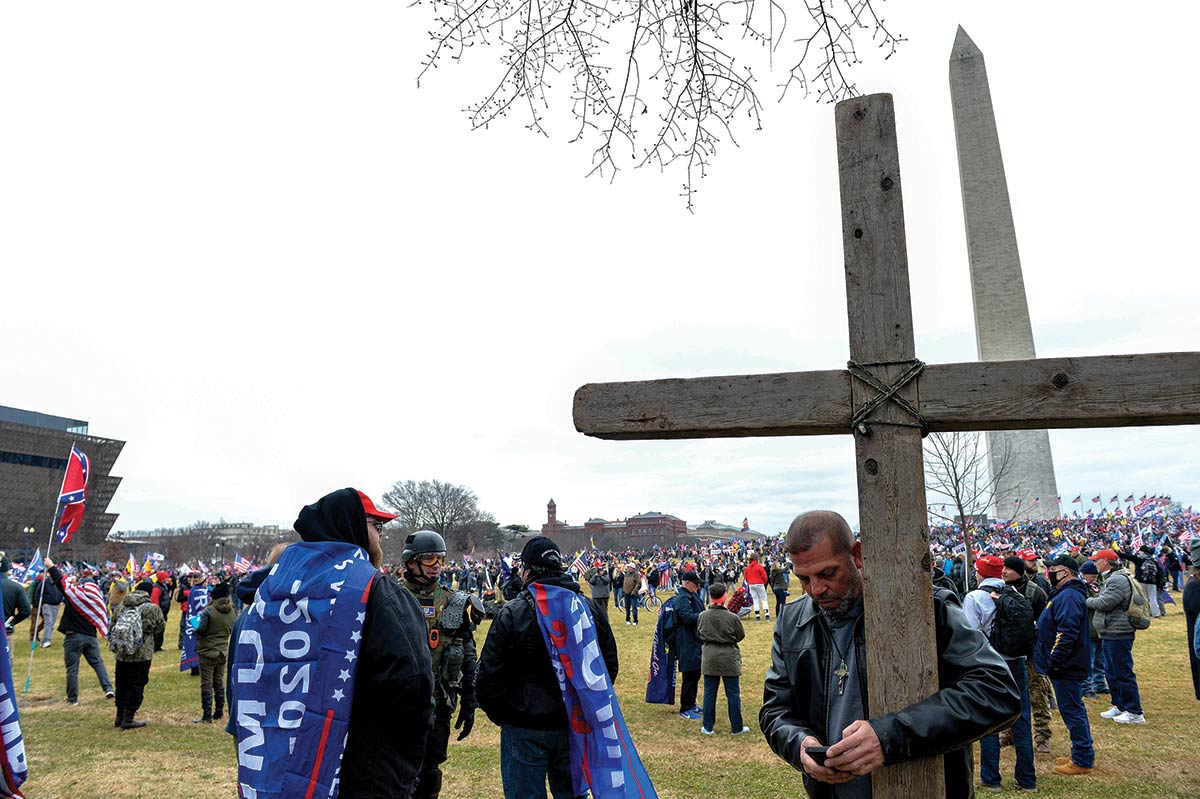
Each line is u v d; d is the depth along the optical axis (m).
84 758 7.57
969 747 2.18
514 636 4.36
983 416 2.15
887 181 2.33
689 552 62.78
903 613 2.10
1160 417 2.08
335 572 2.55
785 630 2.42
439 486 85.19
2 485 93.38
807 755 2.01
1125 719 8.34
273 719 2.39
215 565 63.19
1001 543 34.09
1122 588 8.43
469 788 6.59
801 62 3.47
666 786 6.57
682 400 2.38
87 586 10.60
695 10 3.46
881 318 2.27
